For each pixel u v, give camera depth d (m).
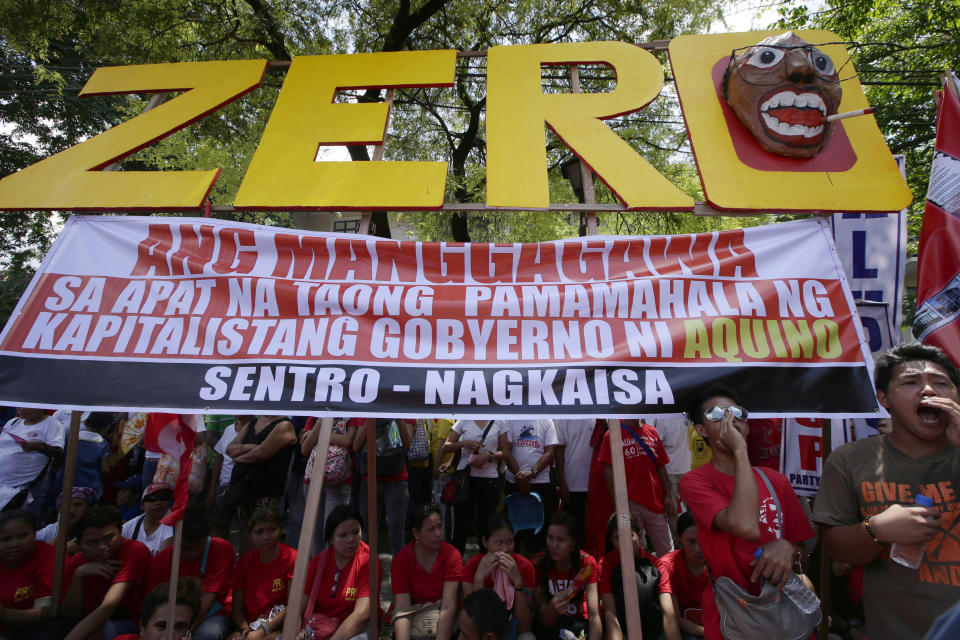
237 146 10.47
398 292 3.50
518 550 4.17
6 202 3.87
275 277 3.55
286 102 4.29
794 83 3.79
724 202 3.72
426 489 6.11
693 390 3.20
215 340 3.38
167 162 10.71
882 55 9.42
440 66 4.38
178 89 4.54
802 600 2.30
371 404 3.20
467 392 3.22
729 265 3.54
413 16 9.68
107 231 3.74
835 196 3.73
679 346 3.32
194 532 3.81
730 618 2.34
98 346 3.37
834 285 3.49
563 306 3.45
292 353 3.33
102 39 8.99
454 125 12.56
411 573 3.94
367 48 10.79
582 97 4.22
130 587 3.82
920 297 3.21
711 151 3.90
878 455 2.46
